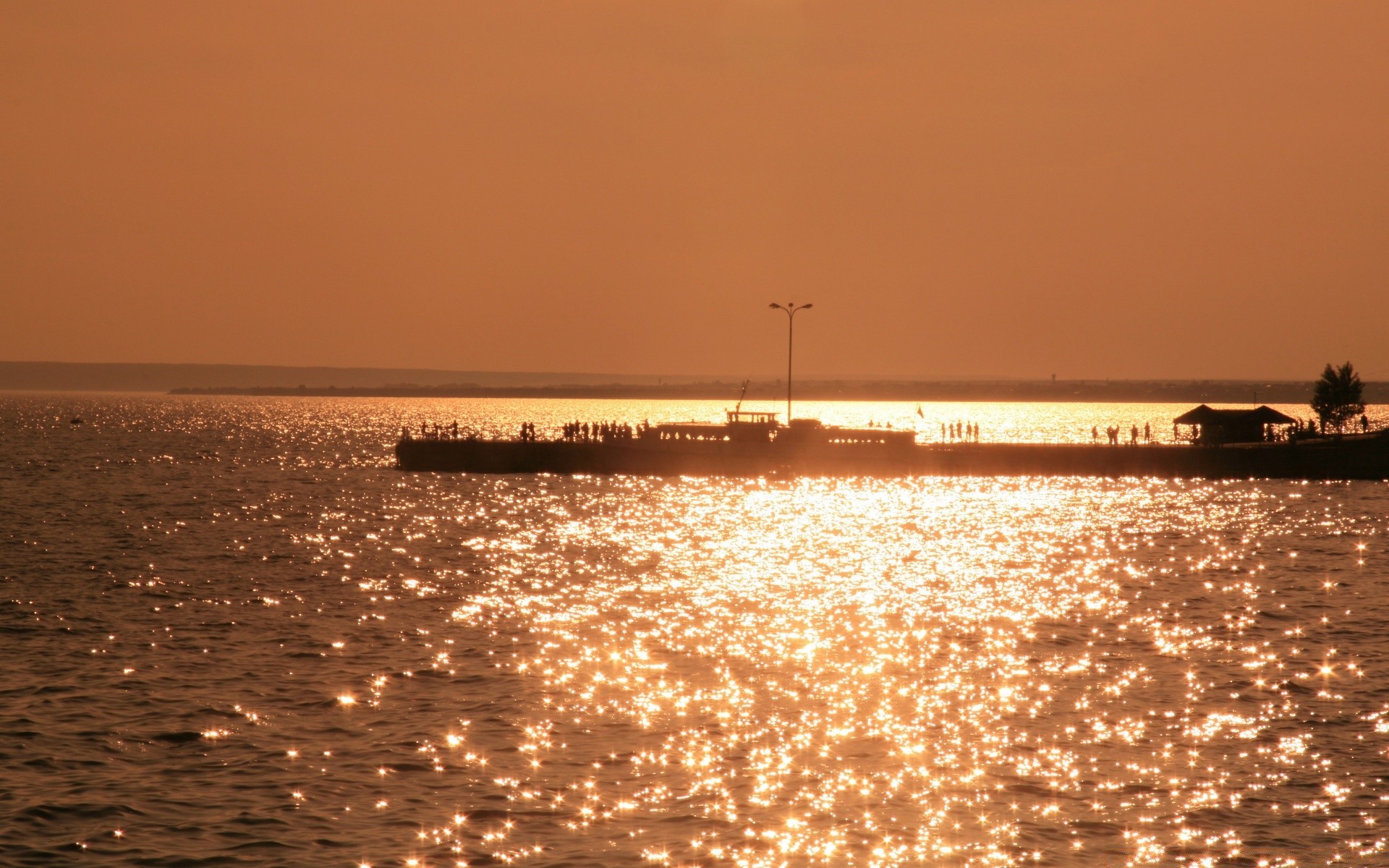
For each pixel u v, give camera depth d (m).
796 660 83.44
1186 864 49.78
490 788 57.88
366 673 78.88
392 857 50.28
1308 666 81.56
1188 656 84.81
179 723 67.31
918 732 66.38
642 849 51.22
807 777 59.47
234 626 93.62
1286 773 60.09
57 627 92.31
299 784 58.12
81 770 59.69
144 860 49.84
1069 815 54.84
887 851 51.19
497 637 90.50
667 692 74.38
